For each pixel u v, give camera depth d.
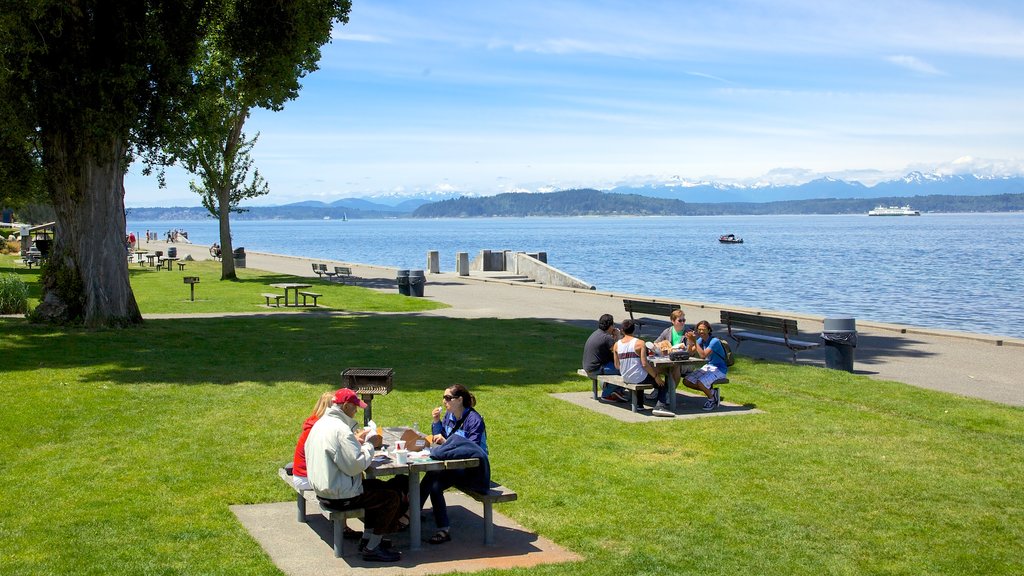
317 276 43.81
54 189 21.27
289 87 33.91
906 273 63.34
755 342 21.30
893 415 13.38
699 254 95.19
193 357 17.69
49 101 19.80
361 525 8.58
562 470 10.39
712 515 8.92
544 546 8.10
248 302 30.48
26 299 25.45
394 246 137.25
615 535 8.36
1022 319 36.09
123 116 20.06
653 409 13.32
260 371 16.27
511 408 13.61
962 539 8.38
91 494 9.25
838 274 62.75
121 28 20.14
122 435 11.61
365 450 7.61
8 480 9.66
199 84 22.42
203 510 8.84
